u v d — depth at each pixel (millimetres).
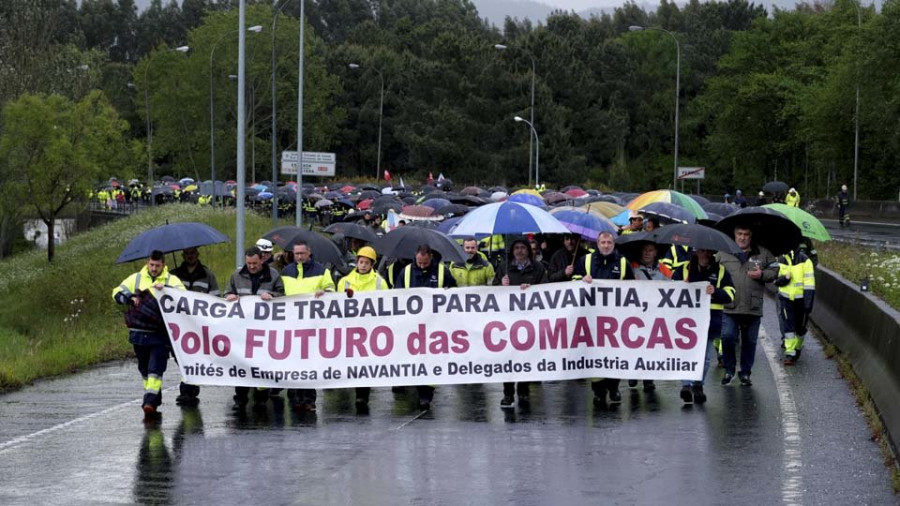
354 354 14531
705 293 14453
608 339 14547
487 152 111625
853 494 10008
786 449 11906
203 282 15289
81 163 56750
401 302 14539
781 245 17781
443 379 14531
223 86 117062
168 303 14320
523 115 110562
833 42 91938
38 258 58656
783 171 113750
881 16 74062
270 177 131500
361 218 29031
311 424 13602
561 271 16125
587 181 111188
